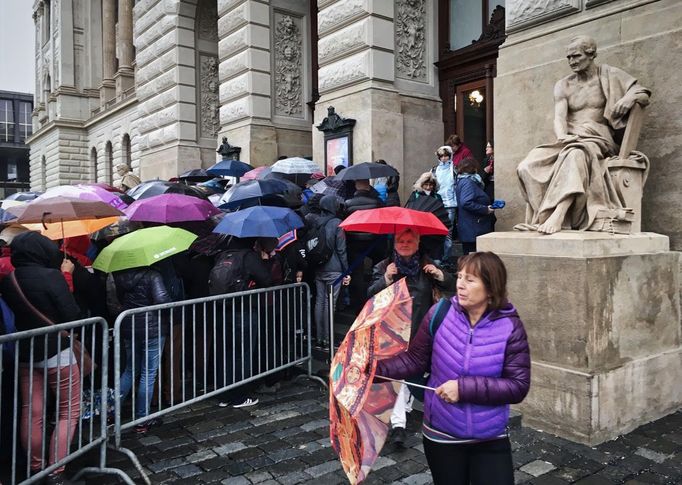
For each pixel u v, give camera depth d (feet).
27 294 12.00
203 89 54.44
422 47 32.40
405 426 13.78
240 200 19.86
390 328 7.82
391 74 30.58
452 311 8.03
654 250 15.74
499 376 7.54
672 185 16.89
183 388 15.16
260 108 41.19
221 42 43.70
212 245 18.47
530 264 15.02
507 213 21.62
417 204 16.94
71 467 13.16
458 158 25.98
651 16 17.33
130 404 18.01
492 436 7.66
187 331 18.24
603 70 16.55
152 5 57.06
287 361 18.35
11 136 202.59
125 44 94.38
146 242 14.75
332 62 32.42
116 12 105.40
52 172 120.26
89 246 19.83
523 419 15.12
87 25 116.78
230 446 14.05
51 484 11.91
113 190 27.61
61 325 11.74
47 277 12.13
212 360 17.26
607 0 18.51
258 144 40.88
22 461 12.76
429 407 7.99
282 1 42.01
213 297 15.65
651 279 15.31
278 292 18.06
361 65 30.35
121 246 14.80
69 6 115.96
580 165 15.33
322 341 21.47
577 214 15.64
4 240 16.25
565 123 16.60
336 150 31.35
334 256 20.80
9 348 12.30
